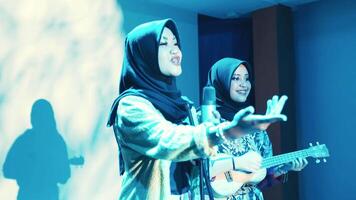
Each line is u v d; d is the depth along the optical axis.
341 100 3.13
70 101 2.49
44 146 2.35
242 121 0.94
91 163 2.58
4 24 2.22
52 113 2.39
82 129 2.54
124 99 1.22
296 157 2.12
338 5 3.17
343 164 3.10
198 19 3.53
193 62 3.41
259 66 3.35
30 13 2.33
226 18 3.64
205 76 3.52
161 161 1.22
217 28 3.61
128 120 1.15
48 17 2.41
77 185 2.50
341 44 3.15
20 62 2.27
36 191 2.30
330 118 3.19
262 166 2.03
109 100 2.71
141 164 1.22
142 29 1.39
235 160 1.88
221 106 2.36
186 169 1.34
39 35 2.36
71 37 2.52
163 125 1.11
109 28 2.76
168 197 1.23
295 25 3.42
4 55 2.21
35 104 2.32
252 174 2.05
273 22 3.30
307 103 3.31
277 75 3.25
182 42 3.34
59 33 2.46
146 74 1.35
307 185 3.27
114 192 2.70
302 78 3.36
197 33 3.47
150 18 3.07
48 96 2.38
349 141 3.08
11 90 2.22
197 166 1.34
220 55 3.60
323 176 3.19
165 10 3.21
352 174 3.05
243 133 0.96
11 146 2.20
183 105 1.38
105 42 2.72
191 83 3.38
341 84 3.14
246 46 3.60
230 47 3.63
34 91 2.32
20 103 2.25
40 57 2.36
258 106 3.34
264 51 3.33
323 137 3.21
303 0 3.24
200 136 1.01
